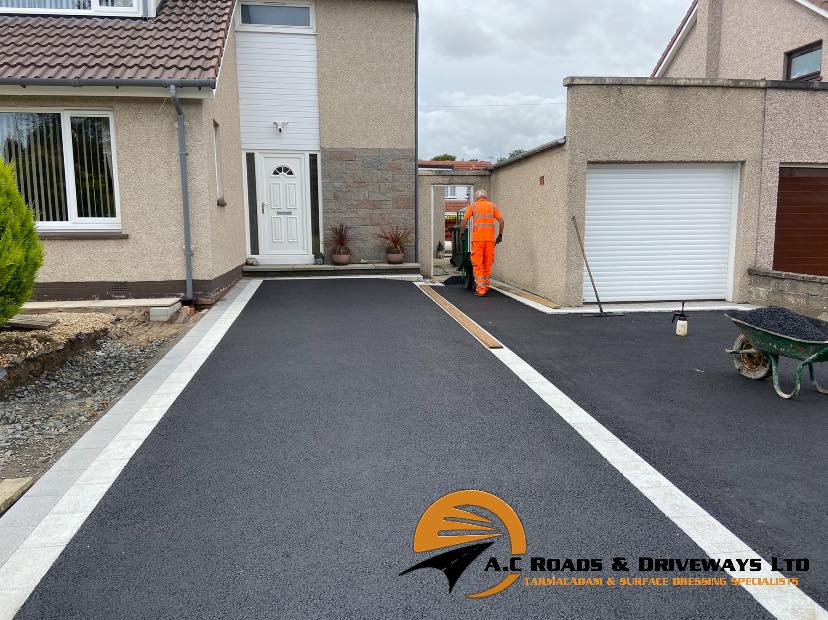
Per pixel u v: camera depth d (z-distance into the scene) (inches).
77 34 371.2
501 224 446.6
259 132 523.5
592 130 383.9
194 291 362.6
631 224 406.9
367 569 108.5
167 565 109.3
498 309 387.5
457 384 218.2
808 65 504.4
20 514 126.4
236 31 508.1
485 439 167.9
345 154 534.9
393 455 156.7
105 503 131.2
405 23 528.7
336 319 331.0
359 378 223.8
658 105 386.6
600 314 366.9
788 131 401.7
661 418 186.9
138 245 354.3
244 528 121.6
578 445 164.6
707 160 396.8
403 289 446.0
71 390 219.6
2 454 163.3
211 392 206.4
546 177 425.7
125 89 330.0
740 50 576.1
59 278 349.7
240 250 496.7
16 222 215.8
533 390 213.0
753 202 406.3
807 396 210.7
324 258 542.0
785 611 98.5
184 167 347.6
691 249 414.6
